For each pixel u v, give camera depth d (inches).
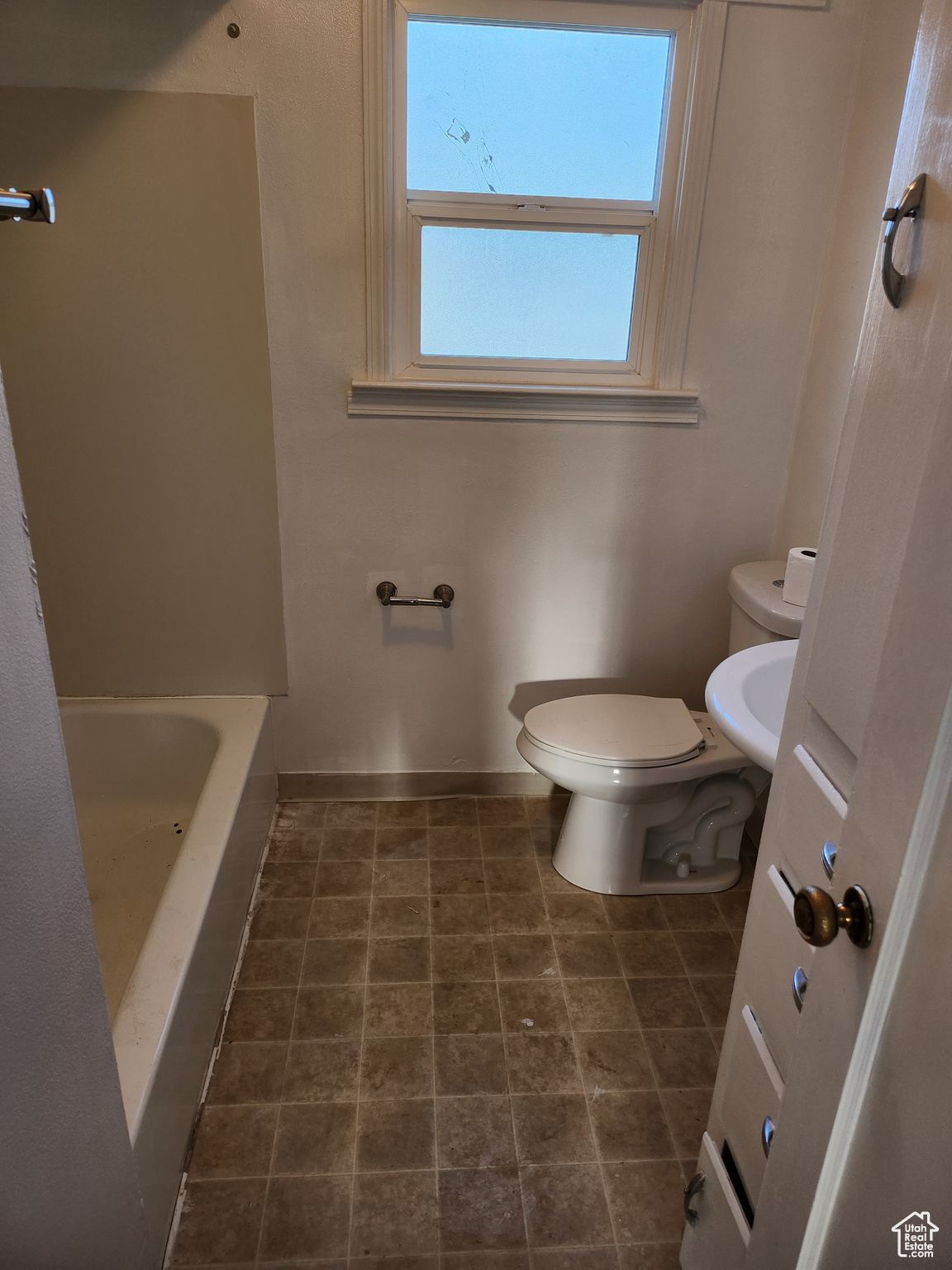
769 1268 32.3
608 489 84.2
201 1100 60.2
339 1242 51.9
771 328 79.1
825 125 72.3
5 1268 26.4
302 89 68.2
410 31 70.3
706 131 71.7
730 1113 42.9
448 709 93.5
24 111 67.3
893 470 27.7
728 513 86.3
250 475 80.7
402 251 76.3
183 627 86.7
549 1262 51.4
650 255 78.2
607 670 92.8
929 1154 20.7
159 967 54.7
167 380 76.4
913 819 22.0
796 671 37.1
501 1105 61.1
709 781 83.4
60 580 83.2
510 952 75.5
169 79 67.4
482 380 81.3
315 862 86.4
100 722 86.5
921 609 22.1
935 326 25.2
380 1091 61.8
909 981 22.7
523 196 75.8
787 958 36.2
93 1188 34.4
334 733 93.7
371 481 82.0
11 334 73.5
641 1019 68.9
